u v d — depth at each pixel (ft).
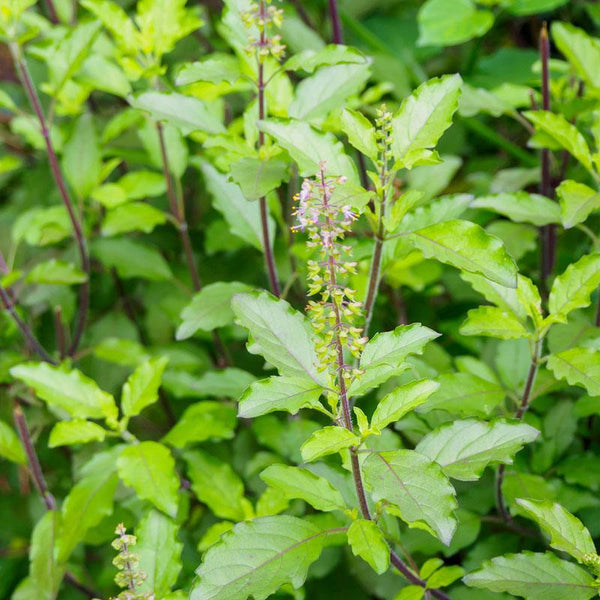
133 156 3.64
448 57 4.60
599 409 3.11
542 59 3.29
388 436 3.01
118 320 3.73
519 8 3.72
